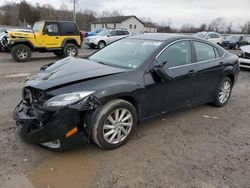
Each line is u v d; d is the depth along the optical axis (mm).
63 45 13758
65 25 13719
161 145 3930
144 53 4270
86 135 3473
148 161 3494
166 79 4195
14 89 6734
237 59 5941
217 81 5391
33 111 3471
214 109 5629
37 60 13203
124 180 3088
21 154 3527
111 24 77562
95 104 3352
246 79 9188
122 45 4836
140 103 3938
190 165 3439
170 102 4445
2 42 14820
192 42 4879
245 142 4160
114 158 3533
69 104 3248
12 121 4523
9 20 67625
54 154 3562
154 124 4668
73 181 3045
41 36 12953
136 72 3908
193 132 4426
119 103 3635
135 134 4246
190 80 4652
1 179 3025
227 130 4574
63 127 3270
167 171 3291
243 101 6363
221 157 3670
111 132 3654
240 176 3252
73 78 3533
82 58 4766
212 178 3188
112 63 4312
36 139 3373
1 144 3740
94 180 3074
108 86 3510
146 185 3014
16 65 11242
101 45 21109
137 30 79312
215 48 5422
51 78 3588
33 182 3004
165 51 4340
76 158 3498
